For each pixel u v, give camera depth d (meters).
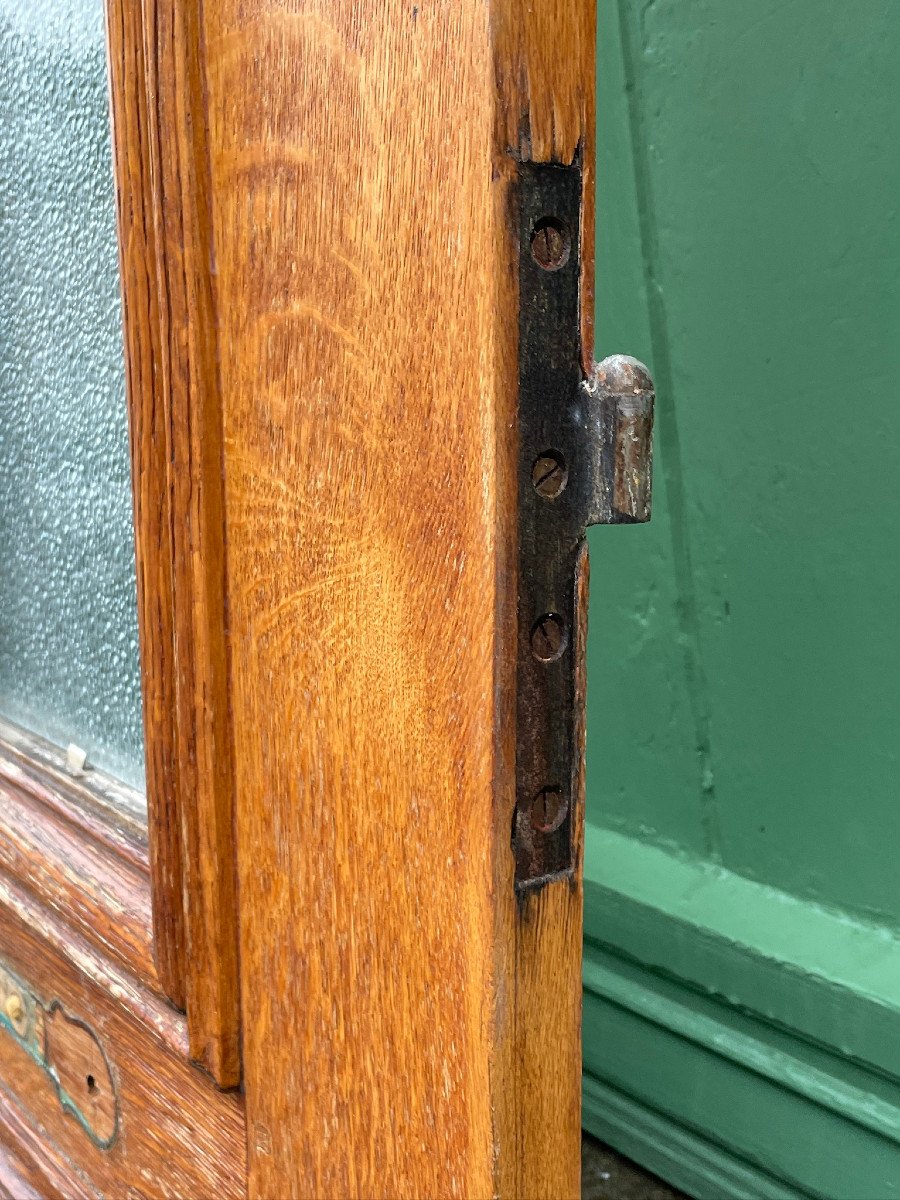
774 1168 1.10
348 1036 0.49
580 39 0.37
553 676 0.40
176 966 0.60
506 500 0.38
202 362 0.50
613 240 1.09
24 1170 0.87
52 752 0.84
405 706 0.43
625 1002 1.20
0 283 0.82
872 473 0.95
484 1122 0.42
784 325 0.98
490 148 0.36
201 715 0.54
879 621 0.97
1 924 0.89
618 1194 1.22
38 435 0.80
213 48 0.47
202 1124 0.63
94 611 0.76
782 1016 1.05
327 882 0.49
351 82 0.41
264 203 0.46
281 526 0.48
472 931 0.41
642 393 0.38
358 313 0.43
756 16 0.94
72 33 0.67
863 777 1.01
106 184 0.65
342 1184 0.51
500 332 0.37
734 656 1.09
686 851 1.19
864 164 0.90
